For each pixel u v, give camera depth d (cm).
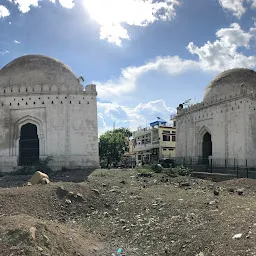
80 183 1911
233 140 3095
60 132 2861
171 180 2295
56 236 945
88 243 1037
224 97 3253
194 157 3662
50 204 1470
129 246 1069
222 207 1384
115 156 5225
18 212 1306
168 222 1255
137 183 2131
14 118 2905
